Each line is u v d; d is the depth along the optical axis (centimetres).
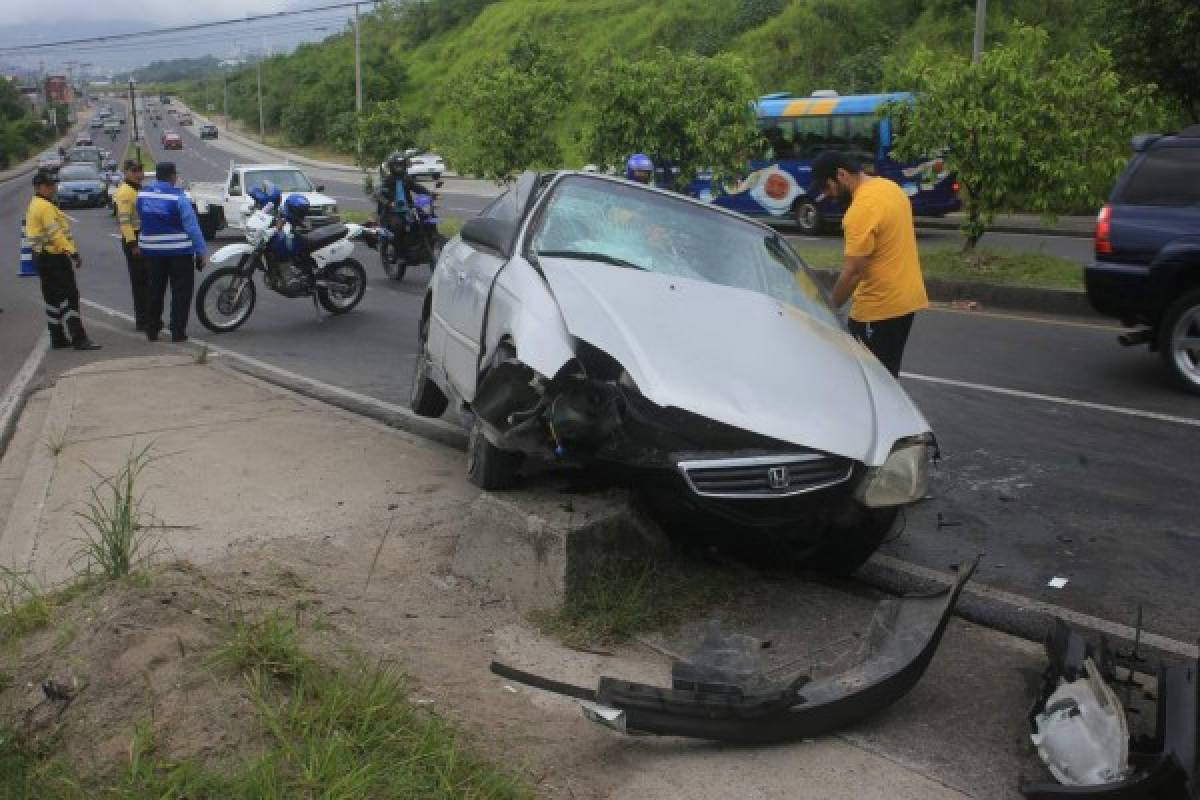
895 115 1446
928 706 389
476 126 2039
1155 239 870
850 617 455
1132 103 1355
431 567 491
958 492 634
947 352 1022
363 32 9669
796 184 2380
